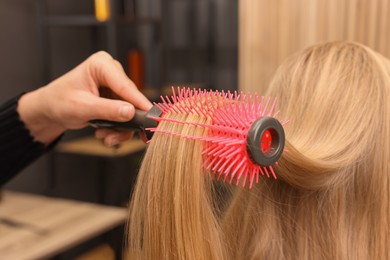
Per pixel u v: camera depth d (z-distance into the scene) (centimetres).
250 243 54
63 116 65
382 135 50
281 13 83
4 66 189
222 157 36
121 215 138
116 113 51
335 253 51
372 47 77
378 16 76
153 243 41
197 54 255
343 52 55
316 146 51
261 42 85
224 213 53
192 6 252
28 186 206
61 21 198
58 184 220
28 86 203
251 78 87
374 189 50
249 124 34
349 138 50
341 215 51
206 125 37
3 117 71
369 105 51
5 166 76
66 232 125
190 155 38
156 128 41
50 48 212
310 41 81
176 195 39
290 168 48
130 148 199
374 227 51
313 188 50
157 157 40
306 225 52
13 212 140
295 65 57
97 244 231
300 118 53
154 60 256
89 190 239
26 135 73
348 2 77
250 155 34
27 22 200
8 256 110
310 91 54
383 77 52
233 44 246
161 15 222
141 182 42
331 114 52
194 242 39
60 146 207
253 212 54
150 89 236
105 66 60
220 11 246
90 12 238
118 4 230
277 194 53
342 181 50
